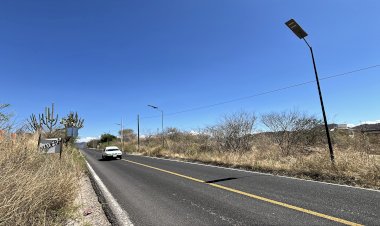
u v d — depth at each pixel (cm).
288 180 1018
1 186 448
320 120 1903
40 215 483
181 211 666
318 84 1216
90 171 1628
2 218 403
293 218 569
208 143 2567
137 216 642
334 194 760
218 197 791
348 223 524
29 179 516
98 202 813
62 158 1091
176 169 1571
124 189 999
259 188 890
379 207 617
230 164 1627
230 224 552
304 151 1667
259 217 587
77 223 566
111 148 3019
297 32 1247
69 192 610
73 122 2195
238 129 2298
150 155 3222
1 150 671
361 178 923
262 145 2012
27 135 904
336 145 1628
